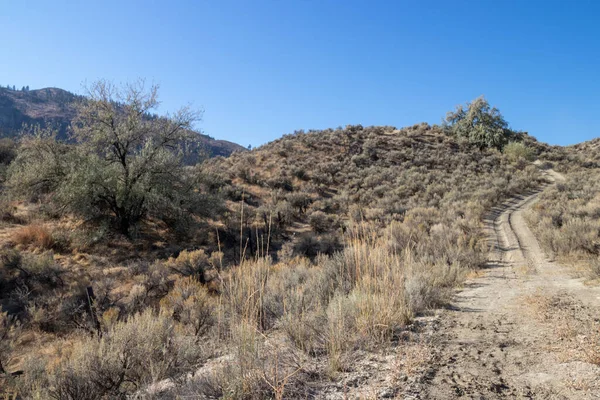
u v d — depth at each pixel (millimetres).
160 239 22031
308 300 6605
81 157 21594
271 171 42719
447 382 3441
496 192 35688
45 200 23531
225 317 5434
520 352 4297
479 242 18141
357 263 6641
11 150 37688
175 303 9328
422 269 10289
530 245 17953
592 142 65625
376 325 4734
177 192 23750
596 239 14109
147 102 23438
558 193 33344
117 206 21891
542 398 3102
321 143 53250
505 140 56469
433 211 27750
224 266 15055
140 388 3777
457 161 48844
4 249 16344
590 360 3789
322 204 33188
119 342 4551
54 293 12422
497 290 8945
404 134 60312
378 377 3523
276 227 26000
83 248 18688
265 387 3287
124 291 12750
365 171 44000
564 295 7824
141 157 22734
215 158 49844
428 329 5238
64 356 6160
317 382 3439
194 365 4359
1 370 6395
